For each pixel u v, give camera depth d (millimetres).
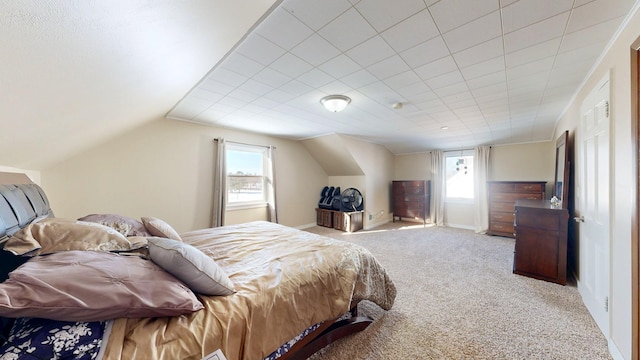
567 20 1428
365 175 5617
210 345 917
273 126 4156
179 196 3717
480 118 3625
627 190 1409
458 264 3211
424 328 1824
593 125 1998
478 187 5418
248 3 1180
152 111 2789
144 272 982
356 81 2295
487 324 1870
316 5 1289
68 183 2816
